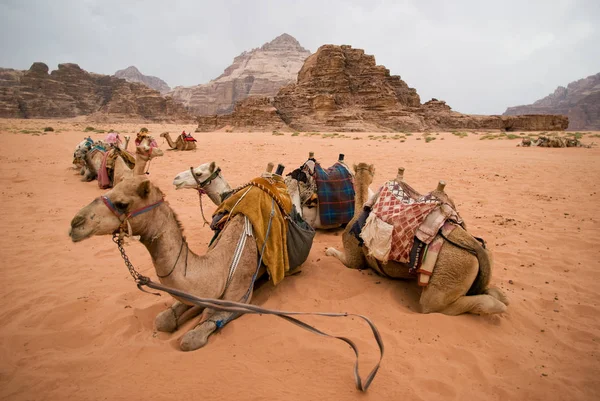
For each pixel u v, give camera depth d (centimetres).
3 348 422
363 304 506
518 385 372
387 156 2248
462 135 5325
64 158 2009
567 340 449
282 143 3397
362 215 570
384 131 8919
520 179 1455
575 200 1111
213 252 450
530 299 539
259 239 482
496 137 4375
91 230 353
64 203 1076
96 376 375
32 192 1201
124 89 17825
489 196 1182
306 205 721
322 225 739
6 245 753
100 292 552
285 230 527
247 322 456
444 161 1991
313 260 657
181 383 363
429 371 384
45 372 381
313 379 368
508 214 975
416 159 2088
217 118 10612
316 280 574
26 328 461
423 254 470
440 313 470
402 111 10038
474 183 1388
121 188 368
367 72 11069
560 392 363
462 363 400
